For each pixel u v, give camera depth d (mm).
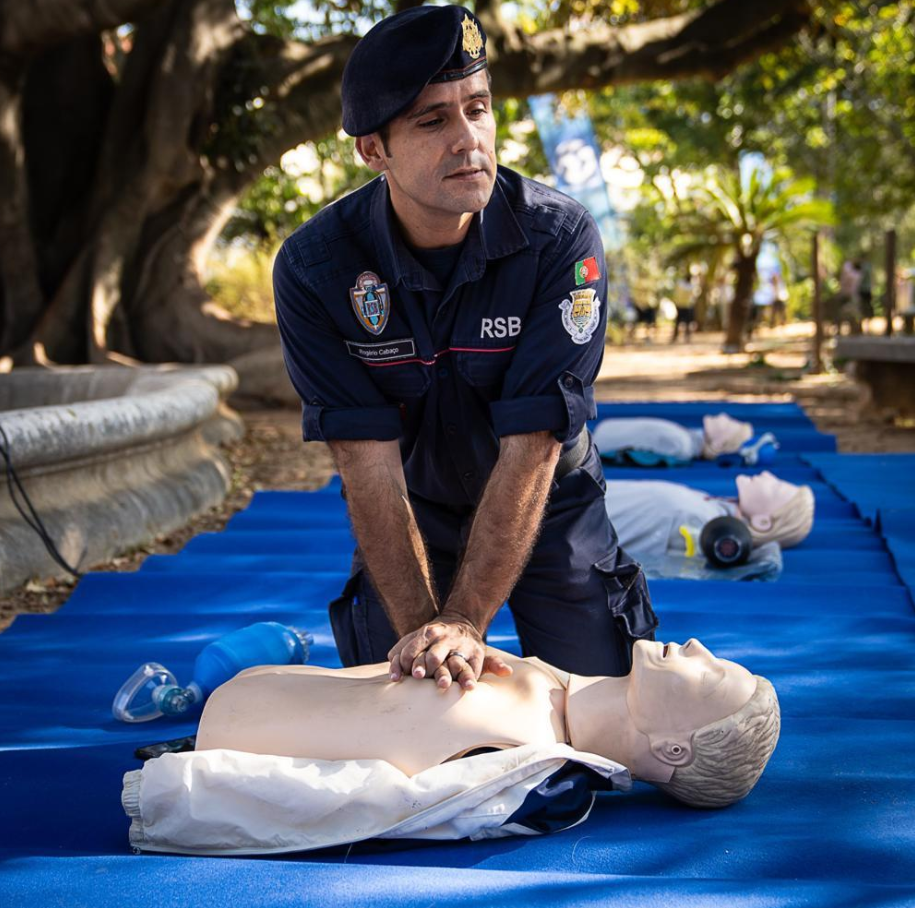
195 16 12477
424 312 2820
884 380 11547
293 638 3670
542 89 14047
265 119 13023
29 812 2711
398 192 2639
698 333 36969
